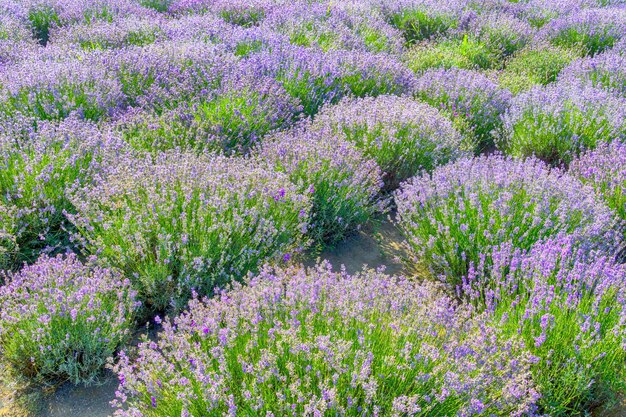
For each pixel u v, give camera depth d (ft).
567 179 16.61
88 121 18.57
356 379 9.55
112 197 14.74
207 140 18.54
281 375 10.00
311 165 17.12
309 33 32.40
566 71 29.63
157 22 32.24
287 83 23.52
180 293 13.17
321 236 16.71
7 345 11.53
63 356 11.62
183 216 13.62
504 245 13.51
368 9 38.40
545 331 11.47
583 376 10.97
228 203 14.35
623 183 17.34
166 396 10.23
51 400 11.38
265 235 14.25
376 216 18.90
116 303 12.41
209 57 24.72
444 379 9.96
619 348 11.18
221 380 9.42
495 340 10.87
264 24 33.22
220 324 11.35
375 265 16.49
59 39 29.58
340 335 10.85
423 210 16.75
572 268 13.30
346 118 20.57
